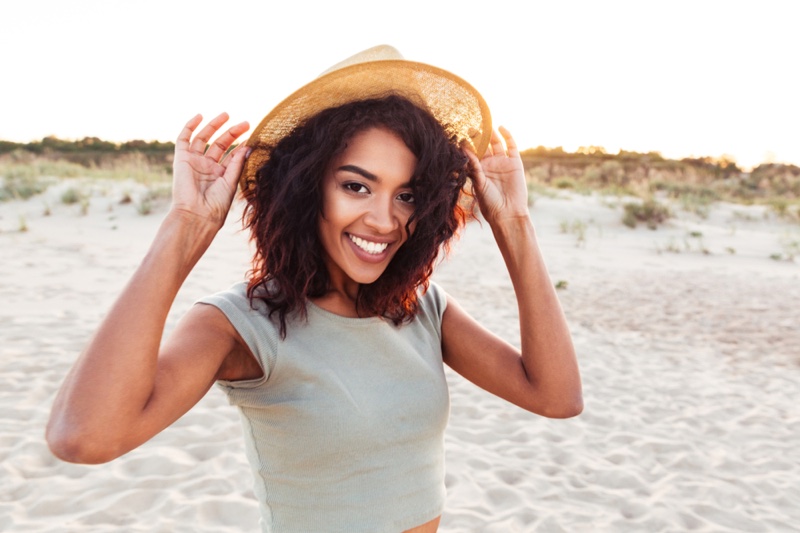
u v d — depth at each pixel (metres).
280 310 1.14
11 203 15.26
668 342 6.73
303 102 1.22
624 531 3.34
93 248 10.71
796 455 4.25
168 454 3.77
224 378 1.16
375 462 1.16
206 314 1.12
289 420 1.13
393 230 1.17
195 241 1.08
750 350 6.53
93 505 3.25
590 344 6.55
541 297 1.33
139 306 0.98
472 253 11.24
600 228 14.61
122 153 34.62
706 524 3.44
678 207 17.38
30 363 5.00
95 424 0.91
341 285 1.22
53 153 34.81
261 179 1.21
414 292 1.31
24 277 8.15
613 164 29.67
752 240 14.01
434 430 1.25
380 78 1.24
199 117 1.16
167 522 3.13
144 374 0.95
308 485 1.15
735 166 34.53
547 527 3.34
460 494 3.60
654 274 10.51
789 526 3.45
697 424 4.70
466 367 1.41
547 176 28.34
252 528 3.12
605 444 4.34
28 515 3.15
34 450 3.74
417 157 1.17
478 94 1.34
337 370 1.16
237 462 3.72
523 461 4.05
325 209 1.16
